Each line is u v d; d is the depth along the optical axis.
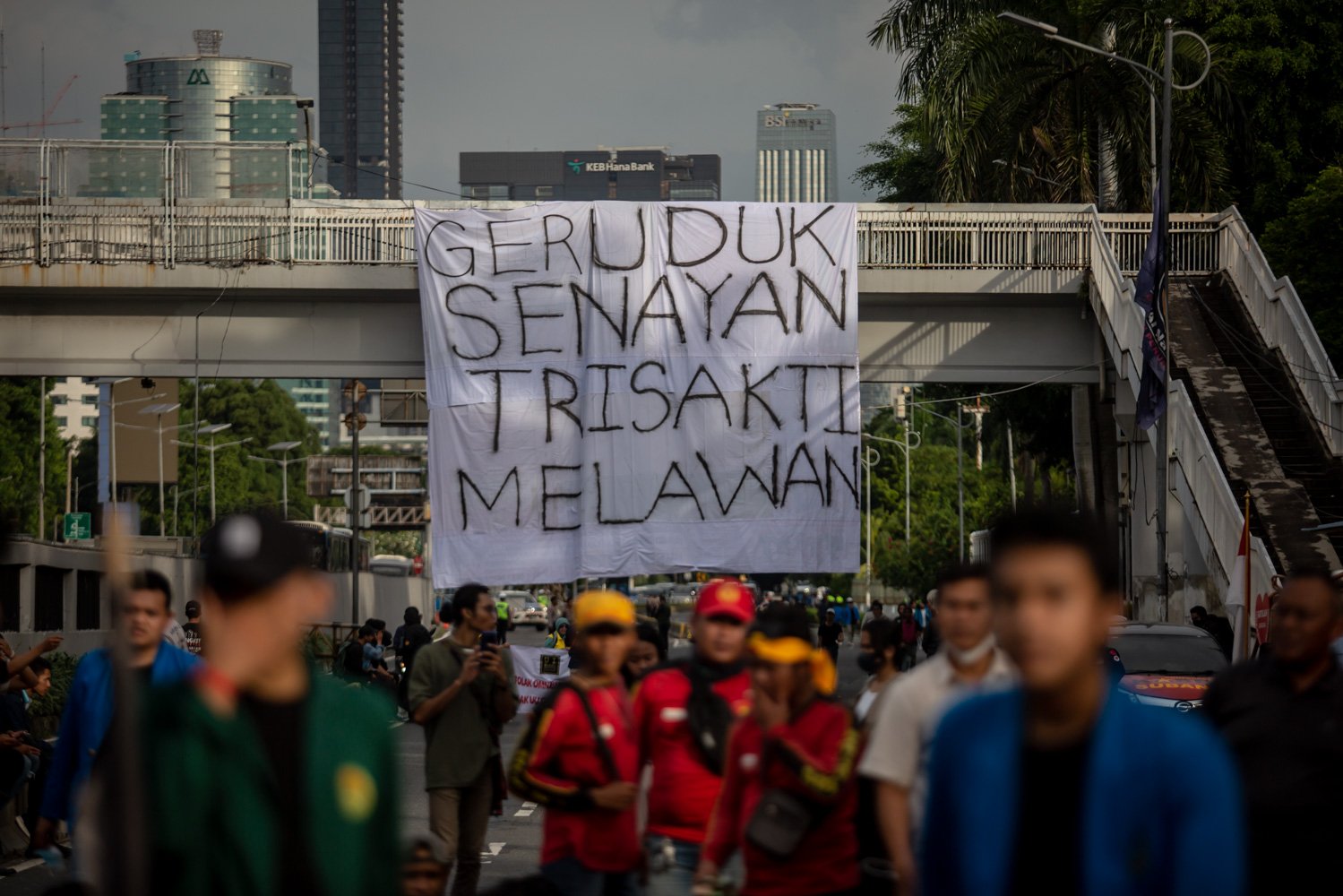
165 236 32.22
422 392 52.56
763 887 6.74
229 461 114.12
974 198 40.16
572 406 31.67
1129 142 39.47
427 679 10.77
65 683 28.06
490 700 10.86
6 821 14.77
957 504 102.12
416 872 6.55
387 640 30.92
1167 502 32.84
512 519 31.52
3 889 13.11
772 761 6.74
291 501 130.62
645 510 31.55
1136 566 36.69
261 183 33.12
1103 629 3.61
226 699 3.94
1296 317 31.30
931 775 3.79
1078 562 3.55
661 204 31.88
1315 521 27.39
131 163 32.56
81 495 131.25
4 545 14.56
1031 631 3.53
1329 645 6.52
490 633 10.98
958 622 6.56
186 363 32.94
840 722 6.88
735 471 31.66
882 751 6.05
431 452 31.66
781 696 6.79
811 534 31.72
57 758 7.78
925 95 41.97
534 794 7.74
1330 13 43.62
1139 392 28.78
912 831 6.09
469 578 31.44
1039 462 51.94
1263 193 43.34
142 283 32.09
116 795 3.77
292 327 33.12
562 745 7.83
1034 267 33.28
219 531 4.05
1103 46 40.97
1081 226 33.53
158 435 83.19
